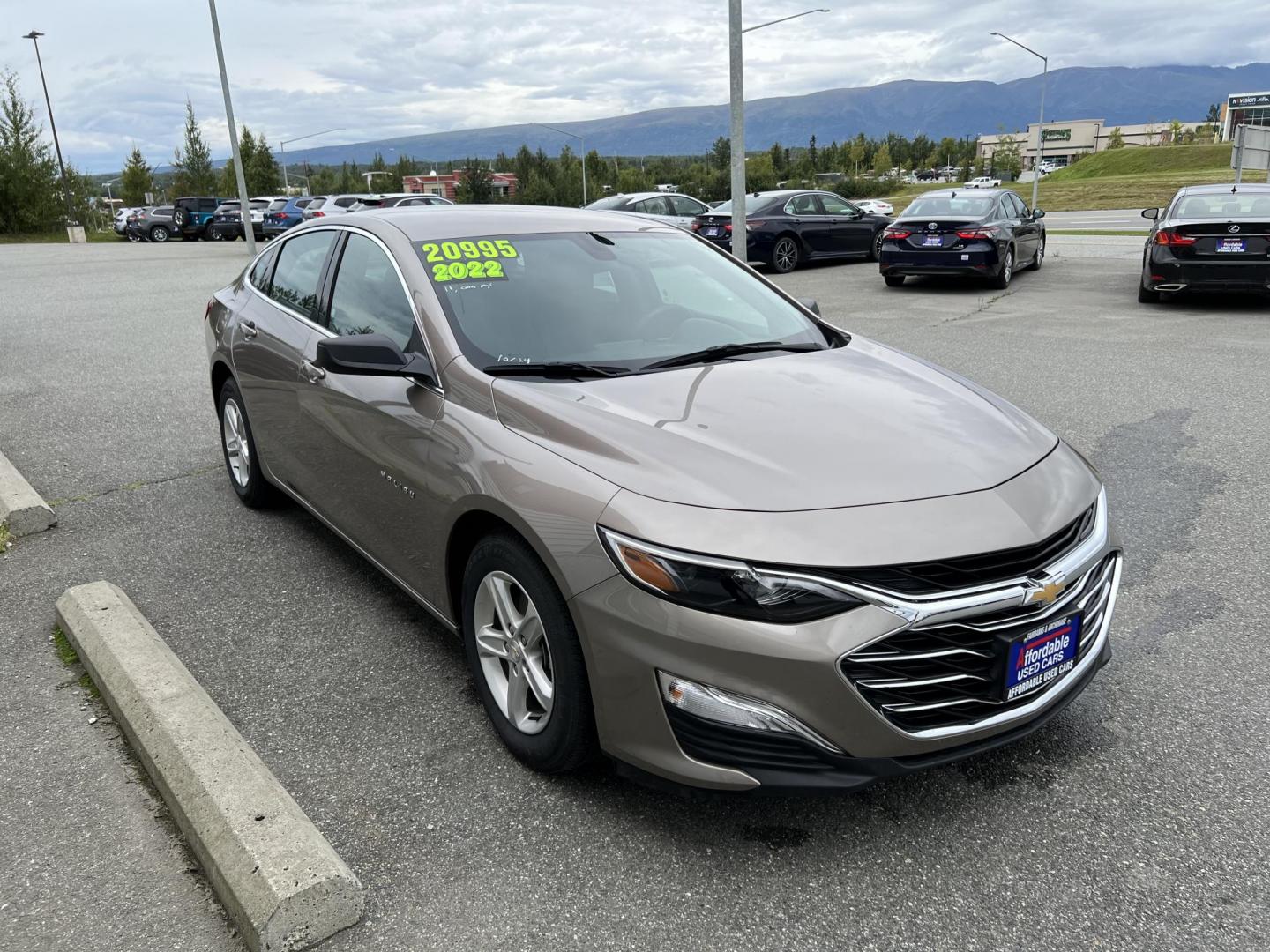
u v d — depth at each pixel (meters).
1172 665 3.36
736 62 13.45
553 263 3.60
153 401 7.55
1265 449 5.84
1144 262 12.08
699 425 2.68
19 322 12.48
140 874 2.38
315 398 3.74
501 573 2.73
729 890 2.33
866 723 2.25
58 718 3.08
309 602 3.91
